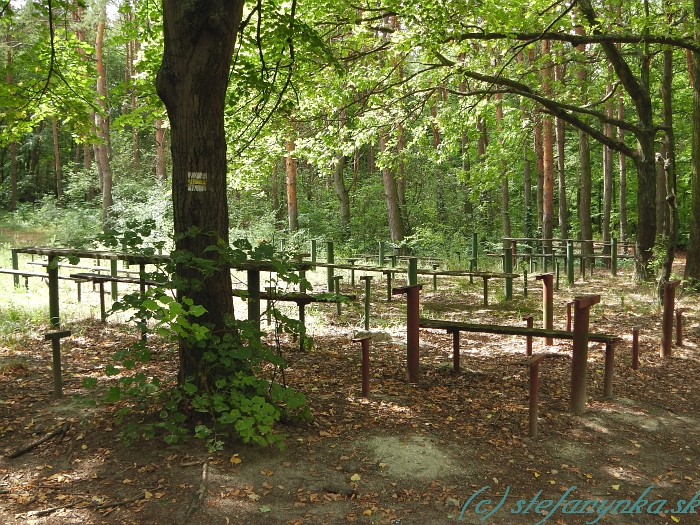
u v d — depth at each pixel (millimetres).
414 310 5715
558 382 6016
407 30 10023
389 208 21359
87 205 25703
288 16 6312
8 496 3453
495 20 9883
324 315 9102
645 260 12836
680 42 10461
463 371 6297
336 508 3457
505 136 16078
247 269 5180
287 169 20312
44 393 5168
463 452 4262
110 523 3201
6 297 9594
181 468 3791
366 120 13852
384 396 5348
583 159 17688
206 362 4246
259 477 3734
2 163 35562
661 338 7402
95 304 9391
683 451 4566
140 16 7660
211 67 4160
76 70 7828
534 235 22125
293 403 4094
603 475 4090
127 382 3920
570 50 14359
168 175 26359
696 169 11508
